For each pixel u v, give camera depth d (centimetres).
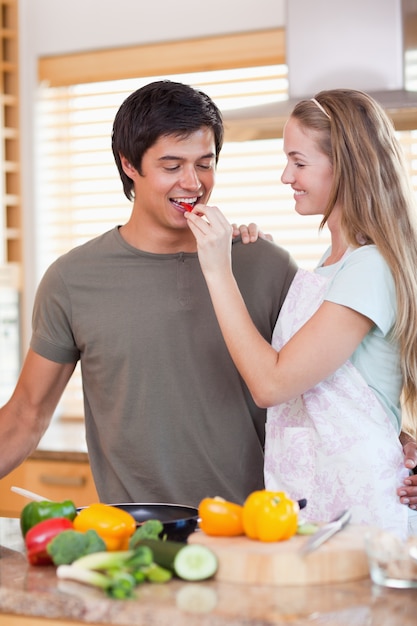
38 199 466
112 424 254
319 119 222
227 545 173
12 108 462
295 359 204
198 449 249
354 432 218
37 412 261
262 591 163
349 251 217
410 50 331
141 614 154
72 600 159
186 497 249
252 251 257
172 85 238
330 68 330
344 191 218
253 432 251
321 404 221
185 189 238
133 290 252
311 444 224
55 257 466
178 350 249
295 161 227
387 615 151
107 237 261
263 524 173
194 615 151
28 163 465
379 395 221
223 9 428
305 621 149
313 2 331
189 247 254
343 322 208
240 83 432
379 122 220
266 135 344
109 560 168
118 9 445
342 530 182
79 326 255
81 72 454
